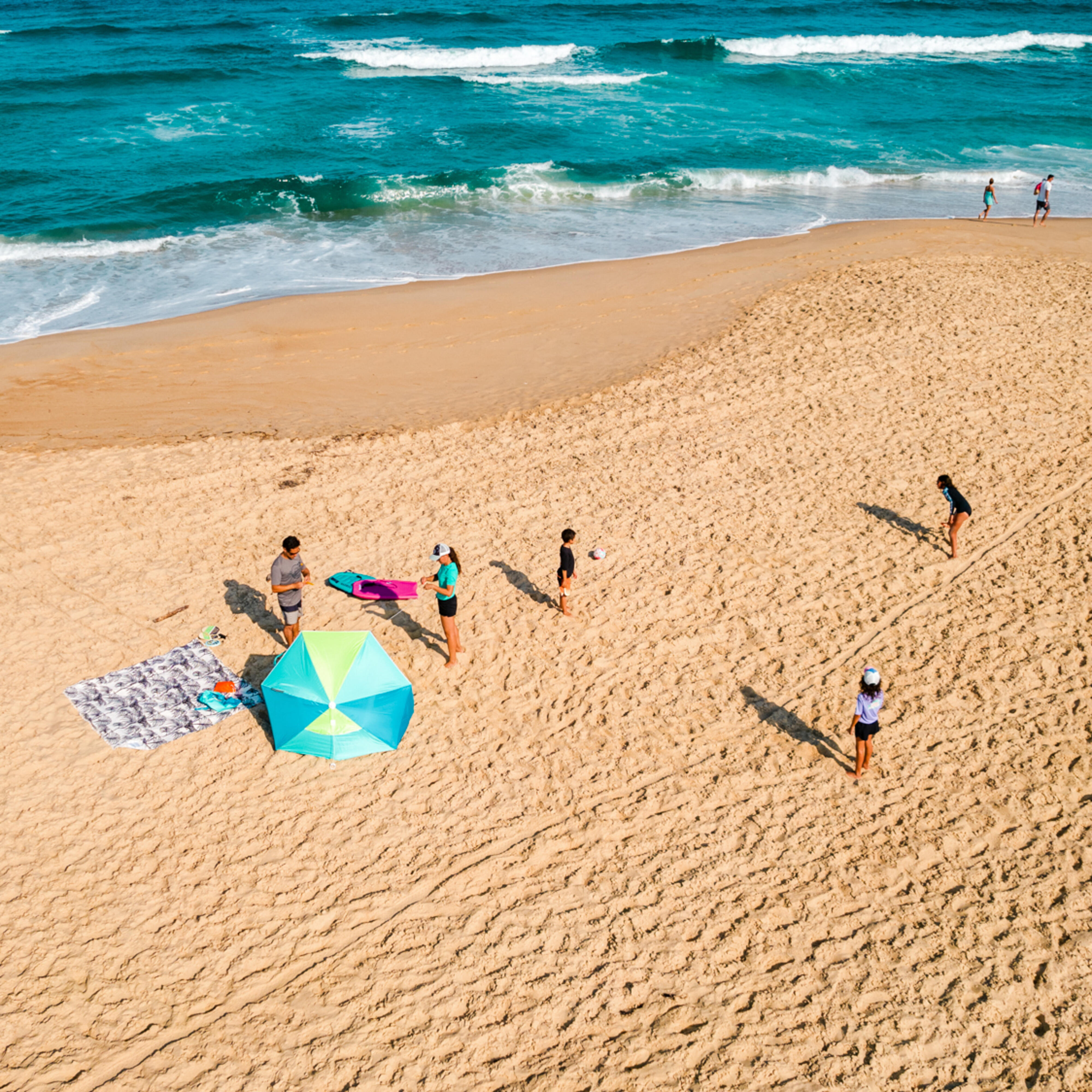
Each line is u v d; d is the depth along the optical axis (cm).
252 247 2644
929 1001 723
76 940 761
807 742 968
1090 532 1298
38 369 1875
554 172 3281
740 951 762
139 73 4372
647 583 1210
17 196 2923
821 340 1891
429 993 728
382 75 4666
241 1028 702
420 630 1137
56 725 973
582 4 6669
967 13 6681
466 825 873
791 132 3916
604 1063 680
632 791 912
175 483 1439
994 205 3053
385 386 1823
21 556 1249
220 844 848
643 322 2092
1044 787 912
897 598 1180
